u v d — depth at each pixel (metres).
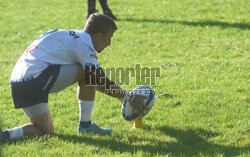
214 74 22.66
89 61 13.83
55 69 13.87
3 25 40.47
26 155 12.94
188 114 16.83
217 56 26.56
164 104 18.27
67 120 16.83
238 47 28.50
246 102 18.05
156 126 15.62
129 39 32.34
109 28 14.41
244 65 24.03
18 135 14.19
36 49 13.99
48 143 13.88
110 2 49.06
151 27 36.03
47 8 48.91
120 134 14.97
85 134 14.91
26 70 13.67
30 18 43.50
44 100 14.04
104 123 16.48
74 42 13.90
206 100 18.39
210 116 16.52
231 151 13.13
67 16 43.44
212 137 14.43
